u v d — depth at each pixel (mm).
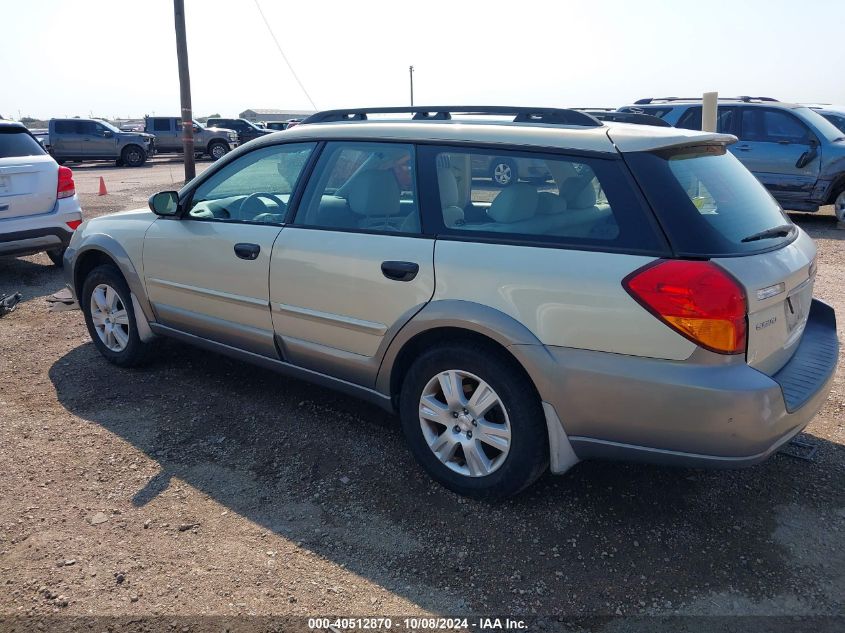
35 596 2717
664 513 3232
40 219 7457
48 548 3000
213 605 2674
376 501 3348
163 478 3555
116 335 4945
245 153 4219
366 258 3445
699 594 2715
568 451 3031
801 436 3924
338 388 3834
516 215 3123
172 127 31797
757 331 2752
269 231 3904
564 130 3141
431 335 3328
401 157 3494
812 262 3275
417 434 3453
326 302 3635
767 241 3016
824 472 3561
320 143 3846
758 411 2662
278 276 3822
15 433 4016
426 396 3379
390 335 3396
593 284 2816
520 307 2979
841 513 3217
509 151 3174
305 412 4293
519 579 2809
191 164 15383
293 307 3799
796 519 3178
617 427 2863
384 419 4203
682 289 2652
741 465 2750
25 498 3367
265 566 2895
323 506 3312
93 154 29188
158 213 4352
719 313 2629
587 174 2984
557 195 3035
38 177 7430
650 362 2738
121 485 3490
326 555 2965
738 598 2693
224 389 4637
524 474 3117
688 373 2680
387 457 3754
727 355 2660
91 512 3262
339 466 3664
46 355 5301
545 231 3035
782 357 3043
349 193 3646
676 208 2799
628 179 2893
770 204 3406
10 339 5676
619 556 2938
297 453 3797
